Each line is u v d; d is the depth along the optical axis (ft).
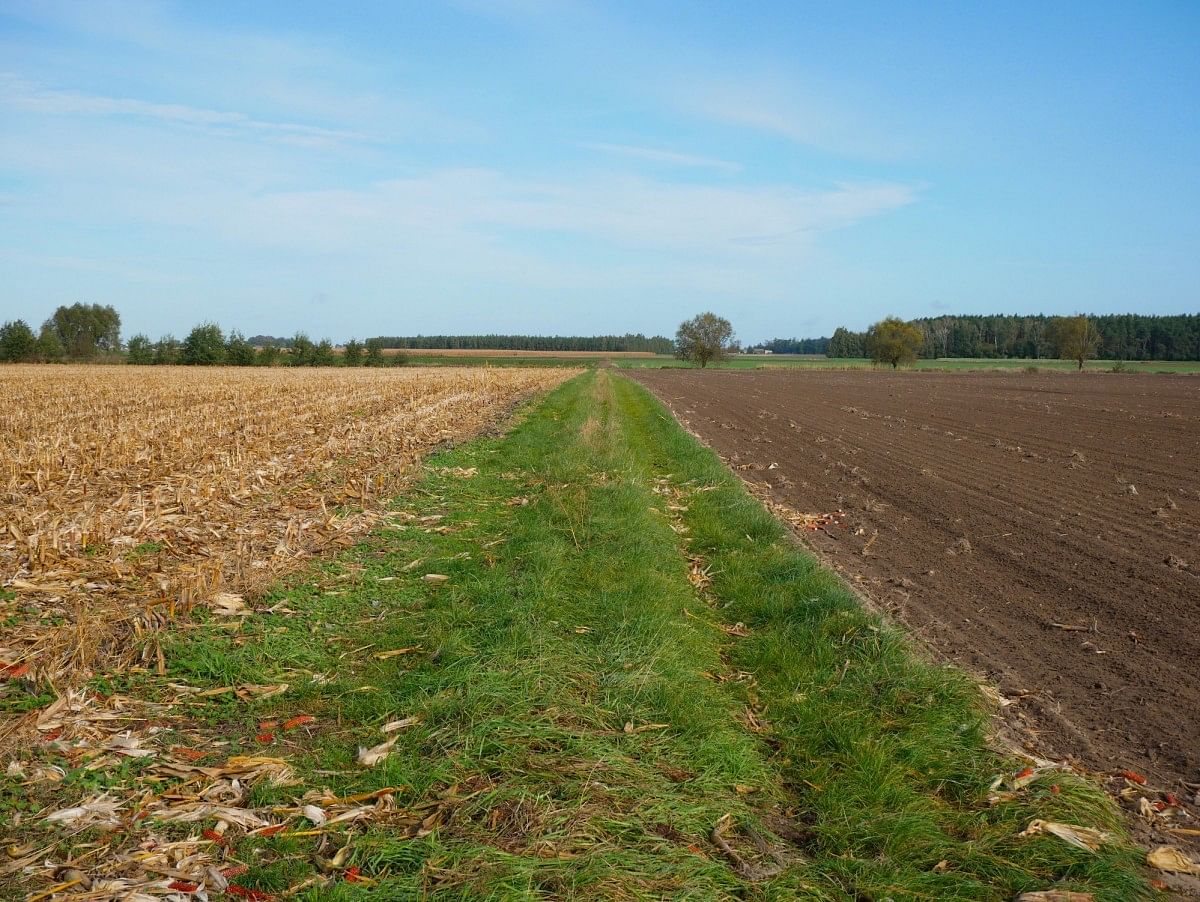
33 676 16.66
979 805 14.08
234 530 31.30
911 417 96.53
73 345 322.34
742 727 16.72
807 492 45.27
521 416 85.56
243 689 17.42
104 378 140.97
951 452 62.23
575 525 32.35
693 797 13.79
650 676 17.88
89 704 16.19
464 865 11.51
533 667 17.95
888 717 16.88
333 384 128.98
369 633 20.93
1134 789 14.66
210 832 12.18
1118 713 17.67
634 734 15.69
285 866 11.43
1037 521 36.81
